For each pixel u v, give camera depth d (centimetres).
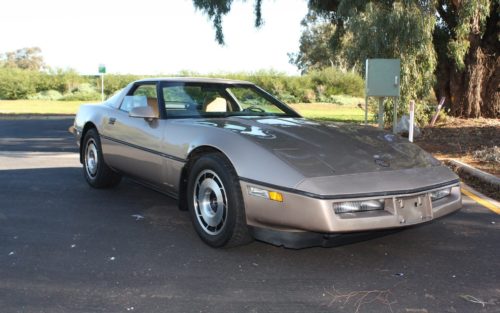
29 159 902
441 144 1161
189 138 429
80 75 4281
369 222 339
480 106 1631
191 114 492
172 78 536
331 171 353
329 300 315
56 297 315
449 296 323
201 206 413
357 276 356
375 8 1284
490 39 1584
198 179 413
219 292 325
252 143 380
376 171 365
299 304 309
